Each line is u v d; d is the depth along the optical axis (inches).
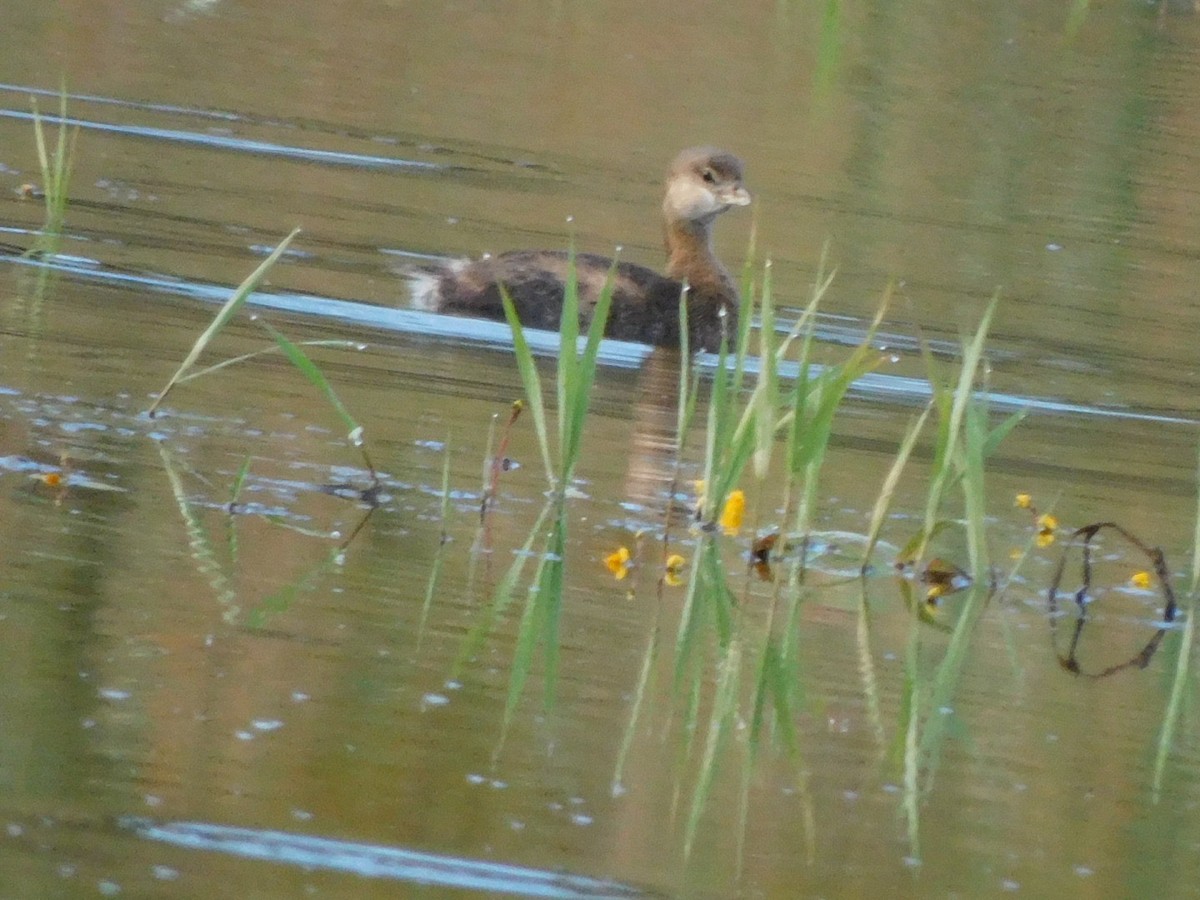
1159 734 359.6
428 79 1018.7
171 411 493.4
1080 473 538.0
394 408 526.3
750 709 353.4
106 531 400.8
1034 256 813.9
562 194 832.9
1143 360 677.9
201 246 679.7
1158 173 991.0
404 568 404.5
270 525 419.5
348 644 357.7
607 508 463.2
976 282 759.7
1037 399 618.5
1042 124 1069.1
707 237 703.7
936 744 345.1
